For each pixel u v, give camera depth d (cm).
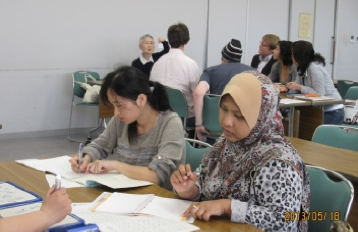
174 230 127
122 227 127
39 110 583
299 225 146
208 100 387
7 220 111
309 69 448
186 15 682
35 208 136
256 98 141
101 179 176
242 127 142
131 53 642
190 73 425
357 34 897
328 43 861
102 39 616
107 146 219
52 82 587
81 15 595
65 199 119
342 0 862
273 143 143
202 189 161
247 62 761
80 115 616
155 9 652
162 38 634
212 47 716
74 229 116
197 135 401
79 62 603
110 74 191
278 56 518
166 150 194
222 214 138
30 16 559
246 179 145
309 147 261
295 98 416
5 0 540
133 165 203
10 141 551
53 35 579
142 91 191
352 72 907
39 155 487
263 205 138
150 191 169
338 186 162
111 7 616
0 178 180
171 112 207
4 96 556
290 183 135
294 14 804
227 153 154
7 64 553
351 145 269
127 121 194
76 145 542
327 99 412
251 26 755
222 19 719
